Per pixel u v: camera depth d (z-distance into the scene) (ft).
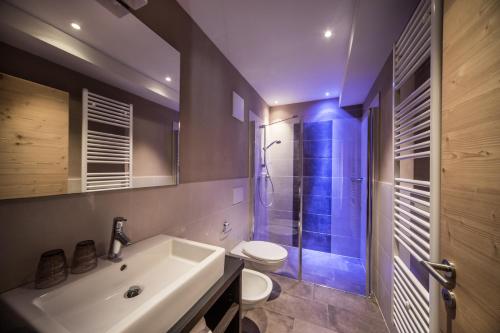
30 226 2.08
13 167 1.92
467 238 1.76
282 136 8.73
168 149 3.82
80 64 2.49
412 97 3.20
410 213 3.43
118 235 2.67
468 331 1.70
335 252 8.84
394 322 3.87
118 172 2.96
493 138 1.51
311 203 9.23
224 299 3.45
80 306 2.11
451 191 2.03
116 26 2.91
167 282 2.75
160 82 3.62
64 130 2.33
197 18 4.47
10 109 1.91
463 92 1.87
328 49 5.52
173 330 1.92
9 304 1.77
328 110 9.21
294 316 5.09
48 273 2.00
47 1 2.20
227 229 6.00
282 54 5.82
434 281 2.32
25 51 2.02
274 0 3.95
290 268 7.48
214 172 5.41
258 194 8.36
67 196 2.39
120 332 1.42
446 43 2.16
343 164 8.77
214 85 5.37
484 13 1.62
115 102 2.91
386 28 4.09
